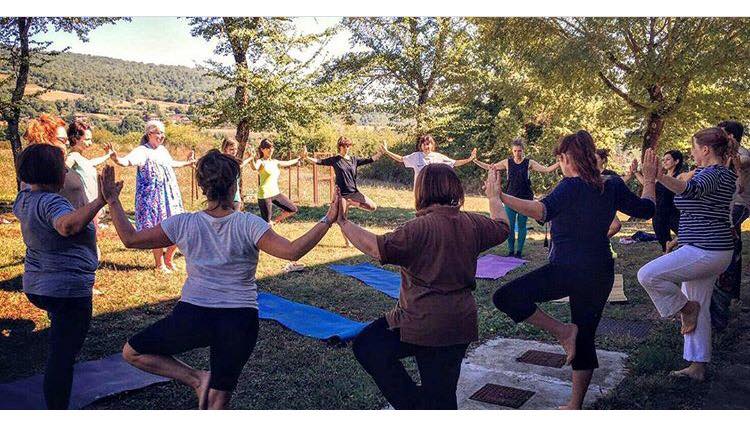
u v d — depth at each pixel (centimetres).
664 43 1293
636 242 985
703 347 386
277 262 779
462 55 1939
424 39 1936
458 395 381
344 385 389
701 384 387
